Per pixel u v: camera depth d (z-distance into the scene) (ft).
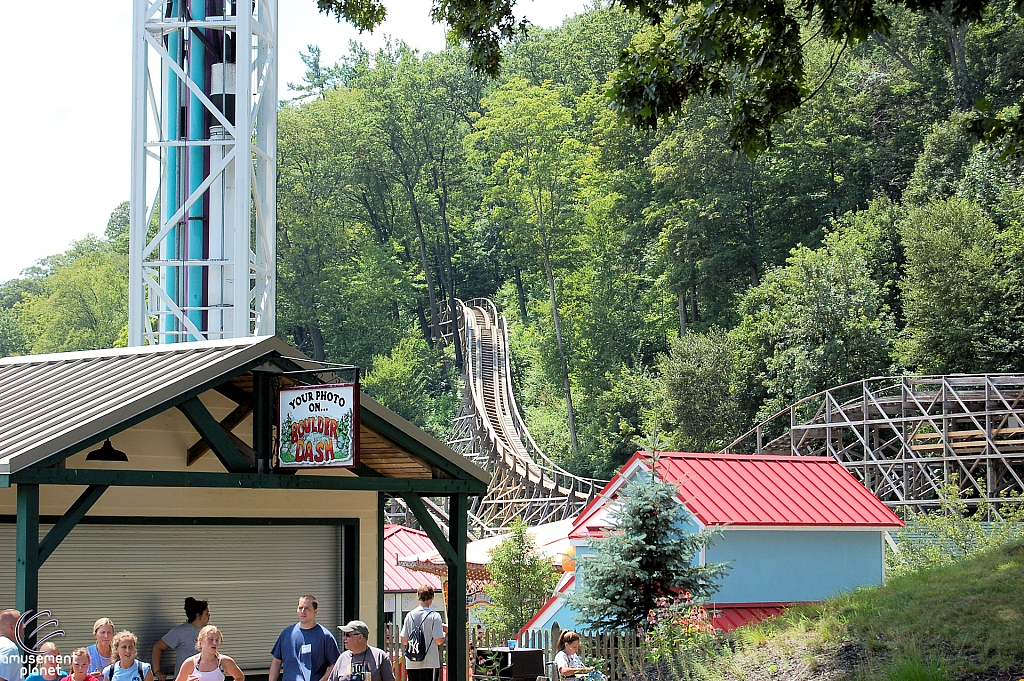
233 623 59.57
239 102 97.45
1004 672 54.80
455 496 60.08
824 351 253.85
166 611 57.57
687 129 338.54
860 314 257.96
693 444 274.77
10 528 54.65
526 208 397.80
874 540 114.01
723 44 66.74
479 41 72.54
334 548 63.57
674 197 357.20
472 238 486.79
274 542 61.46
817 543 110.83
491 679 72.28
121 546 56.75
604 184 389.39
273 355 53.62
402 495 64.39
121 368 57.11
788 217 337.31
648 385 322.96
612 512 91.66
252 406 56.39
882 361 252.01
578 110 409.69
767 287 285.64
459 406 382.22
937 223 253.65
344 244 457.68
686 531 102.27
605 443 338.95
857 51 362.53
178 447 57.62
